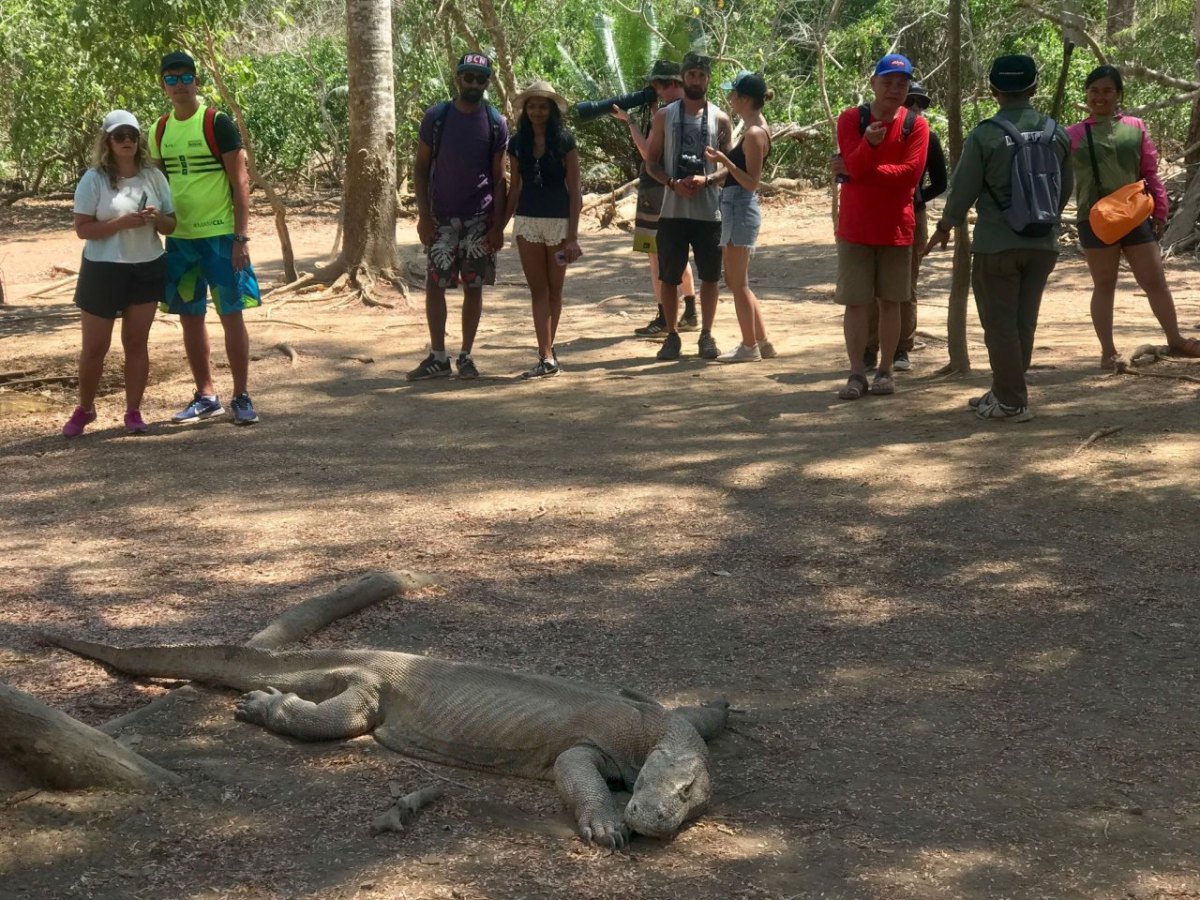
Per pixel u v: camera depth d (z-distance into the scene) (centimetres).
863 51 2434
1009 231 731
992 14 2233
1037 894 294
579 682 382
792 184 2373
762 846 315
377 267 1363
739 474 673
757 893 294
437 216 922
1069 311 1205
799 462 691
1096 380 855
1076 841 317
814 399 840
